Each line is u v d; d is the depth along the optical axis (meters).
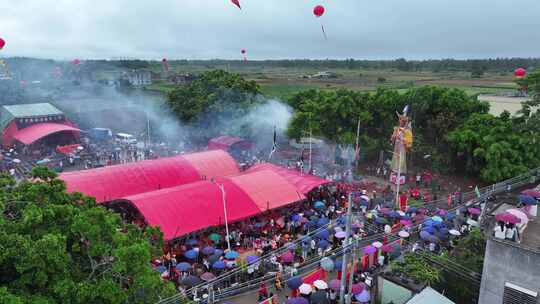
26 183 19.17
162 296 17.77
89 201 19.98
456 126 52.31
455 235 30.98
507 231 22.72
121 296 14.91
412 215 36.47
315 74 194.50
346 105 54.78
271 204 36.56
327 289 25.58
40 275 13.88
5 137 63.53
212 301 24.25
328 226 33.34
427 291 21.34
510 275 18.11
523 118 48.38
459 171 52.19
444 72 198.75
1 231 14.28
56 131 61.16
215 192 35.81
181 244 31.41
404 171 40.47
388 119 55.09
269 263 28.62
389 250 28.69
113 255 15.47
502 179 45.03
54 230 16.00
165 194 34.09
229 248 29.69
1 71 98.94
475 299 22.23
